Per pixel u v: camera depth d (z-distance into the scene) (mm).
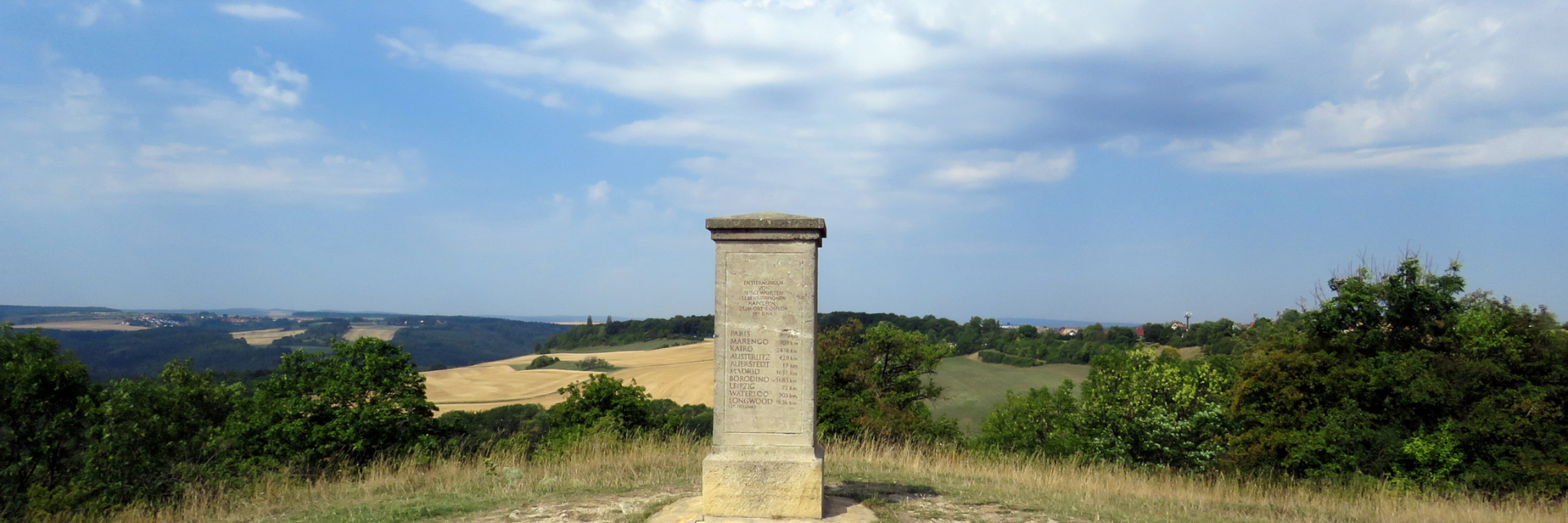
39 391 14539
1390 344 19062
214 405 18469
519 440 14070
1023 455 16375
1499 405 16875
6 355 14797
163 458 14023
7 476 14000
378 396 20469
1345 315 19016
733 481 7770
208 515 10125
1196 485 13938
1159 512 10055
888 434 28609
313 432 19156
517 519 8367
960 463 13945
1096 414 26891
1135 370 26344
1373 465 17203
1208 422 24016
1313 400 18750
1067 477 12867
